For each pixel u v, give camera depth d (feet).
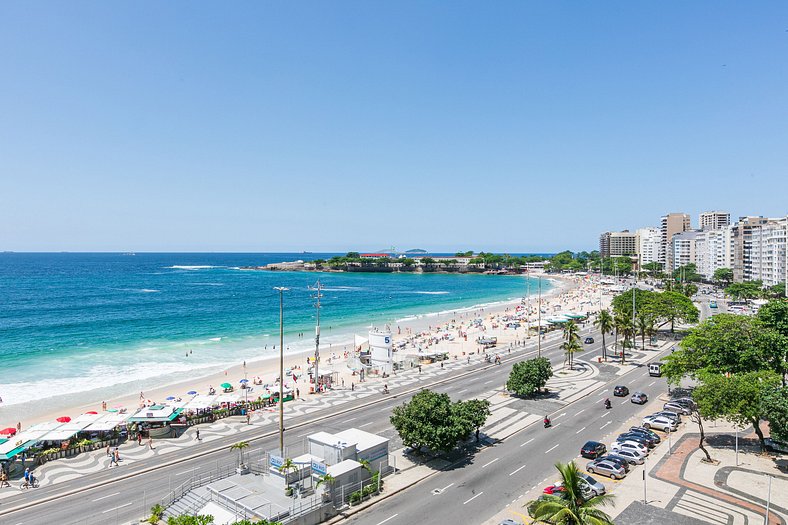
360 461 145.28
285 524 115.34
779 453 160.15
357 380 288.10
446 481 148.36
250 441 185.06
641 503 128.98
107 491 143.64
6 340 409.90
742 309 518.37
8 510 132.16
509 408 221.46
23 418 226.58
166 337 437.99
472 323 520.42
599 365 307.78
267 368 333.62
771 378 159.12
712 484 139.23
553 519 90.74
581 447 173.78
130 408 239.91
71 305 633.61
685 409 206.90
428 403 161.89
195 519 98.89
